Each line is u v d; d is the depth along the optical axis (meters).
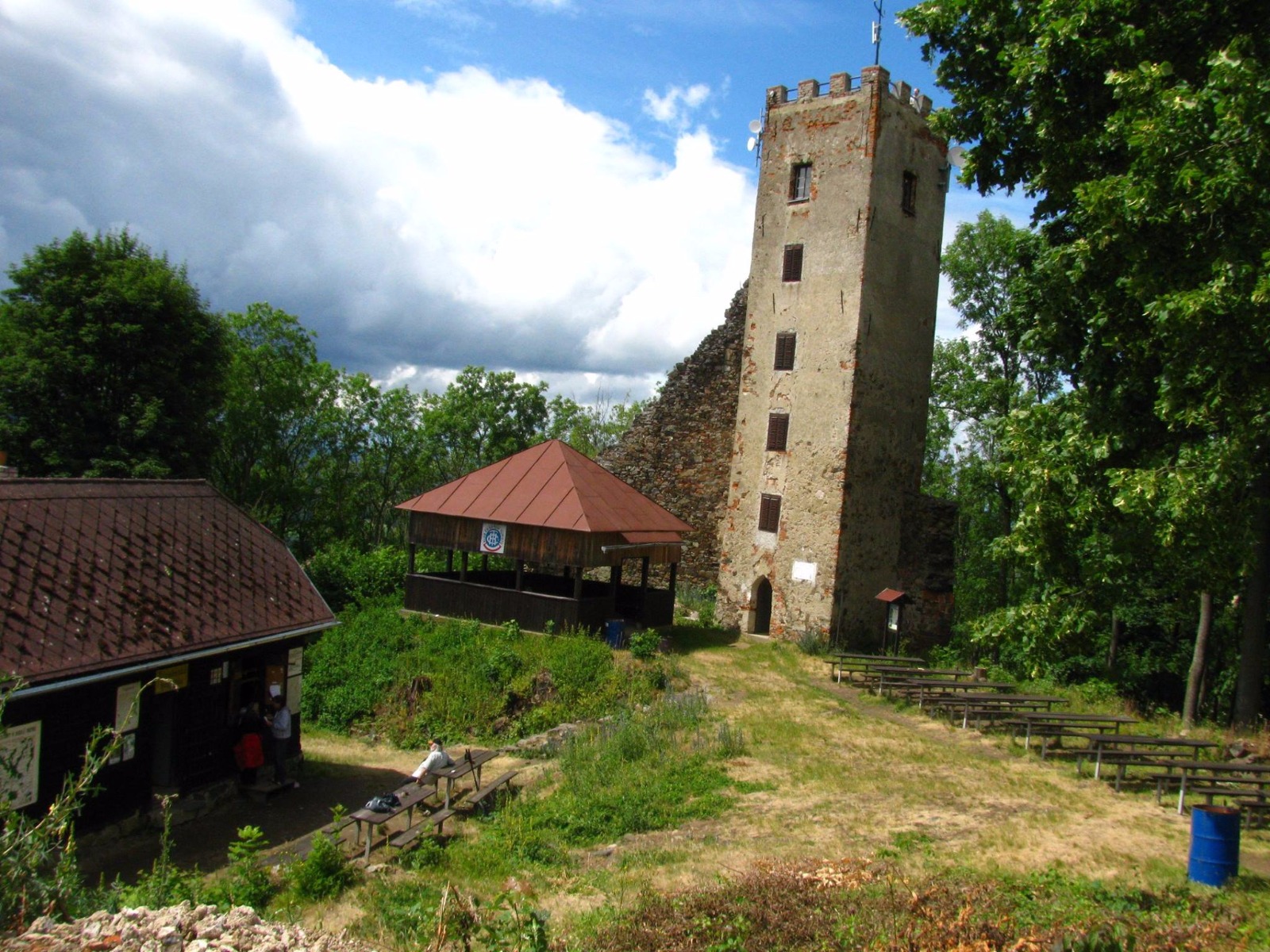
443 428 46.75
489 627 21.80
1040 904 7.55
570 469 22.97
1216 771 11.22
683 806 11.98
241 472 40.66
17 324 25.31
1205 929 6.85
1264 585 14.90
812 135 26.20
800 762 13.71
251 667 14.79
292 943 5.84
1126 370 14.23
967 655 27.30
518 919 6.69
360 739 18.06
